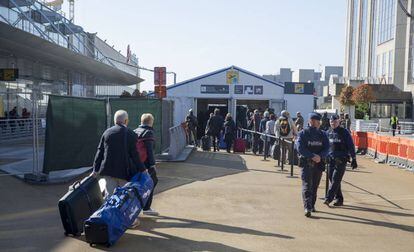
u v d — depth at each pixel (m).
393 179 13.09
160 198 9.46
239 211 8.52
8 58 25.83
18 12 26.19
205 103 33.31
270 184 11.42
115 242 6.36
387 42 65.50
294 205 9.15
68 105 11.03
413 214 8.66
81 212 6.80
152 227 7.30
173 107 21.20
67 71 35.78
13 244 6.33
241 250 6.28
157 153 15.40
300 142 8.41
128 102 14.45
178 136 17.03
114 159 6.93
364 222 7.97
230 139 19.86
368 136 20.94
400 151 16.53
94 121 12.26
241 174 13.00
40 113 21.42
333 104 63.94
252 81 32.69
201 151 20.09
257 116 20.02
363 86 52.84
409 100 55.50
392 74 62.47
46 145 10.35
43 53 24.34
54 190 9.92
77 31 38.97
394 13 63.69
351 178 13.15
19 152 17.06
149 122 7.96
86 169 12.09
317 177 8.50
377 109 55.59
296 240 6.81
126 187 6.72
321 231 7.33
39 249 6.13
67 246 6.27
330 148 9.15
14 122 21.94
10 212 8.04
